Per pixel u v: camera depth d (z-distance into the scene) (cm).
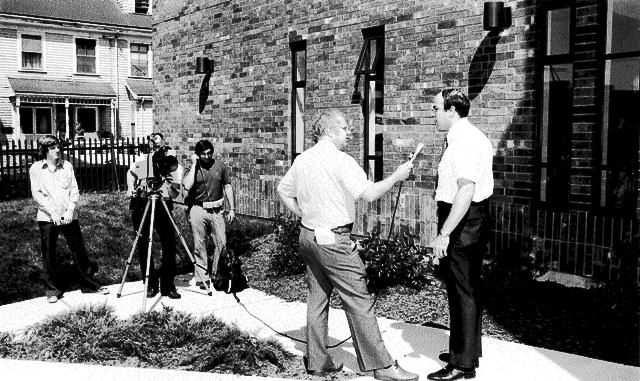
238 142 1241
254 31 1179
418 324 614
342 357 525
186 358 522
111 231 1116
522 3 752
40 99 3391
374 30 944
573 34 716
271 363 511
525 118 758
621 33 705
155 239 1016
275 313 679
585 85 710
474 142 436
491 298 654
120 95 3722
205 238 793
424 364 502
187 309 700
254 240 1027
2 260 923
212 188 775
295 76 1110
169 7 1438
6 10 3362
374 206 910
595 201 712
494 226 770
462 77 823
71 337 568
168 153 848
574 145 725
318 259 457
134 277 886
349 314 460
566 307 622
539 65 742
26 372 500
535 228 729
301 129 1108
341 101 1004
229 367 508
